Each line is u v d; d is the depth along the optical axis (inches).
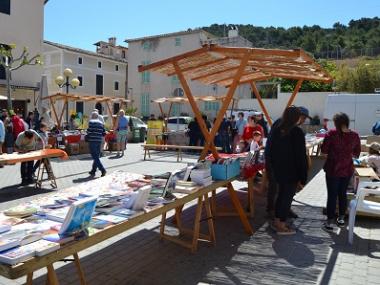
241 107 1355.8
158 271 170.7
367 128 711.7
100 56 1648.6
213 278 163.9
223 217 257.9
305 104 1289.4
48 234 108.7
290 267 176.4
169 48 1569.9
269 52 204.4
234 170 219.6
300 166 212.5
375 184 219.6
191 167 193.9
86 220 114.1
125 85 1796.3
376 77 1355.8
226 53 213.5
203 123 222.8
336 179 229.5
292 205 291.0
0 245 94.7
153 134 717.9
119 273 168.4
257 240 212.7
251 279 163.5
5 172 433.7
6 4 881.5
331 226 228.7
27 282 128.7
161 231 209.5
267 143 223.0
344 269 174.7
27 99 921.5
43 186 356.2
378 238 216.7
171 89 1577.3
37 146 365.7
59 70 1523.1
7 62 757.3
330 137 230.1
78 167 477.1
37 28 943.0
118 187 172.6
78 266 142.1
